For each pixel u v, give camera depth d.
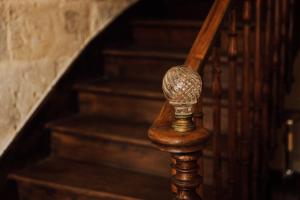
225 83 2.92
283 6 2.71
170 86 1.50
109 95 3.06
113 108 3.08
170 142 1.47
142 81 3.21
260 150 2.69
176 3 3.82
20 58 2.53
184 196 1.55
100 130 2.83
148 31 3.47
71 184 2.56
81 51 2.94
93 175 2.68
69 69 2.96
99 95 3.10
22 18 2.50
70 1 2.78
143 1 3.70
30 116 2.65
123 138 2.70
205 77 2.93
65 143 2.94
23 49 2.53
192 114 1.55
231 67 2.21
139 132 2.79
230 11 2.04
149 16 3.80
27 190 2.73
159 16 3.84
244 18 2.29
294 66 3.44
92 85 3.12
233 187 2.34
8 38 2.44
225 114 2.69
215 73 2.06
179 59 3.06
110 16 3.13
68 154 2.95
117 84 3.13
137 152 2.72
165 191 2.46
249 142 2.50
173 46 3.39
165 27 3.38
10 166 2.71
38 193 2.70
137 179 2.62
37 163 2.87
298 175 3.44
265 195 2.86
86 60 3.20
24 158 2.79
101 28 3.06
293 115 3.25
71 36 2.83
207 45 1.87
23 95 2.58
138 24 3.47
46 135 2.98
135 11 3.61
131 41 3.56
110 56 3.33
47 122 2.97
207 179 2.54
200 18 3.69
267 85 2.60
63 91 3.05
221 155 2.43
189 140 1.47
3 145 2.53
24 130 2.70
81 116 3.14
